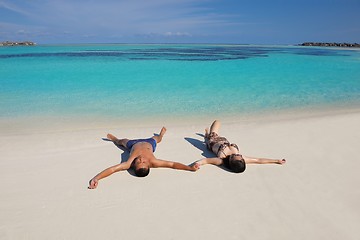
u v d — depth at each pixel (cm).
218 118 956
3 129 811
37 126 846
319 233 375
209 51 6106
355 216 410
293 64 2934
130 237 367
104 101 1196
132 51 5822
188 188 489
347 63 3048
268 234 373
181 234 373
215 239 364
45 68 2327
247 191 480
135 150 581
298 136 751
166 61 3195
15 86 1518
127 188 486
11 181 504
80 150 657
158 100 1229
